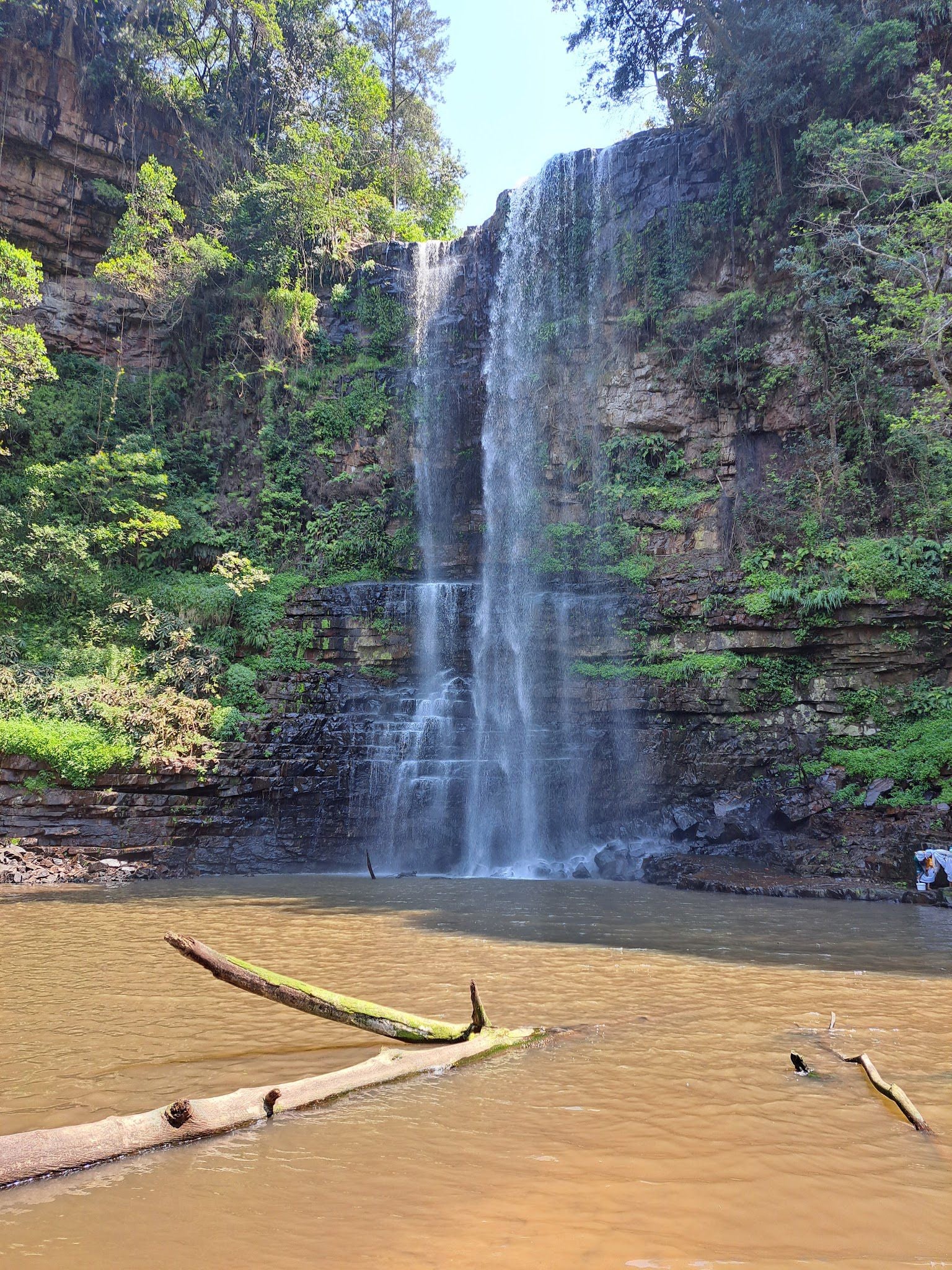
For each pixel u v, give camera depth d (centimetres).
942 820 1559
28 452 2739
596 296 2764
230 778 1955
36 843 1758
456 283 3106
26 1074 500
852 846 1594
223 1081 485
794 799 1811
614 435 2620
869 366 2150
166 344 3141
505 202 3052
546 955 883
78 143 3048
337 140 3566
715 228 2561
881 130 1931
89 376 2988
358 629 2473
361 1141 398
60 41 3003
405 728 2205
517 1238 303
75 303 3055
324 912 1229
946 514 1959
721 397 2475
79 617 2364
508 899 1381
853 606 1927
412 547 2791
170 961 862
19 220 2975
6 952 907
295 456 2920
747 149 2523
